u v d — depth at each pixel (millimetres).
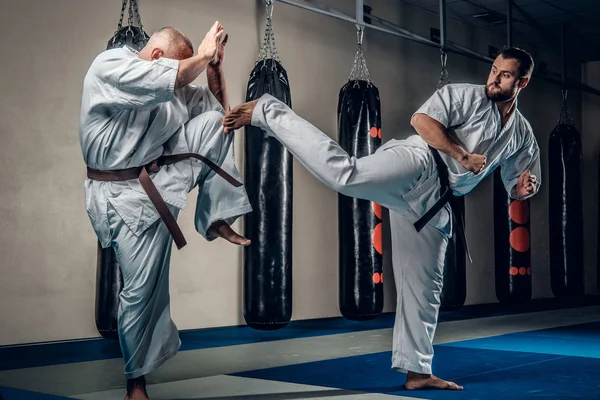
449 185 3641
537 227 11195
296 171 7828
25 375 4277
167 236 3168
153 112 3080
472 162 3502
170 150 3201
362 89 7137
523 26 9984
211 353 5219
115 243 3137
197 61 2994
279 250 6309
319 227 8047
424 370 3643
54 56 5984
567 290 9898
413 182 3520
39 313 5832
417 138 3678
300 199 7855
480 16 9508
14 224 5707
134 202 3086
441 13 7664
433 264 3703
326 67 8172
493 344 5672
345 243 7121
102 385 3912
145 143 3096
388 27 8820
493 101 3660
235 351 5328
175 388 3742
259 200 6309
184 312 6805
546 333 6539
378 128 7141
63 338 5973
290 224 6418
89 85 3000
